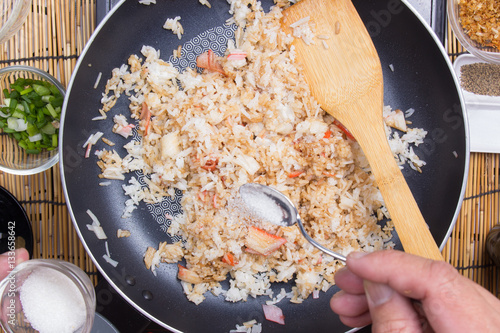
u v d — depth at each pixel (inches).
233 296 16.8
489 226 17.8
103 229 16.9
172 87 17.1
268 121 16.6
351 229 16.8
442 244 15.9
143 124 17.0
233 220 16.4
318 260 16.7
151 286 16.9
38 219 17.5
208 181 16.6
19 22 17.1
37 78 17.3
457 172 16.0
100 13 17.4
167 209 17.1
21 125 17.1
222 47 17.4
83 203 16.6
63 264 15.6
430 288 11.7
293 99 16.6
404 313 12.0
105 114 17.0
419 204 16.9
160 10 16.9
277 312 16.9
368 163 16.7
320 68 16.4
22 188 17.6
